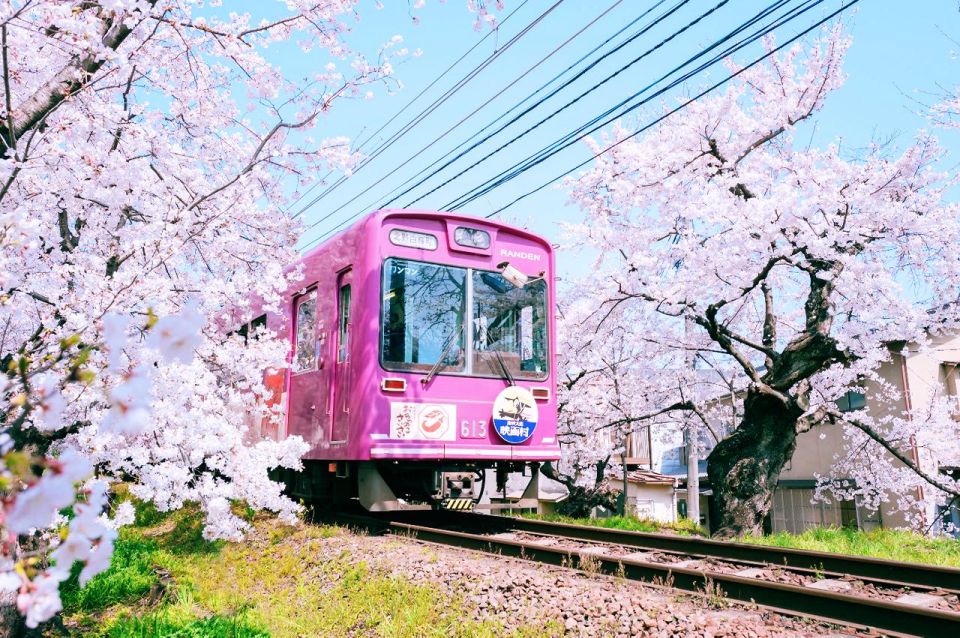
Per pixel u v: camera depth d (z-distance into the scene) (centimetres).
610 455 1672
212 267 696
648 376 1509
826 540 888
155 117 588
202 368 540
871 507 1528
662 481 2291
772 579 575
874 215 966
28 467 130
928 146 1045
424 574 570
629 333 1381
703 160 1102
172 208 559
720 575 505
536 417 831
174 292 561
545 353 863
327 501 1038
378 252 781
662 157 1134
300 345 938
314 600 562
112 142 548
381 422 743
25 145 452
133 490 475
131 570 636
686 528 1058
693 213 1002
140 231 505
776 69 1130
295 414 923
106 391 337
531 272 874
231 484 541
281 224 745
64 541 142
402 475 800
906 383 1600
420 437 758
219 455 555
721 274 1016
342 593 565
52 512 128
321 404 847
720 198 999
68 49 421
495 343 828
